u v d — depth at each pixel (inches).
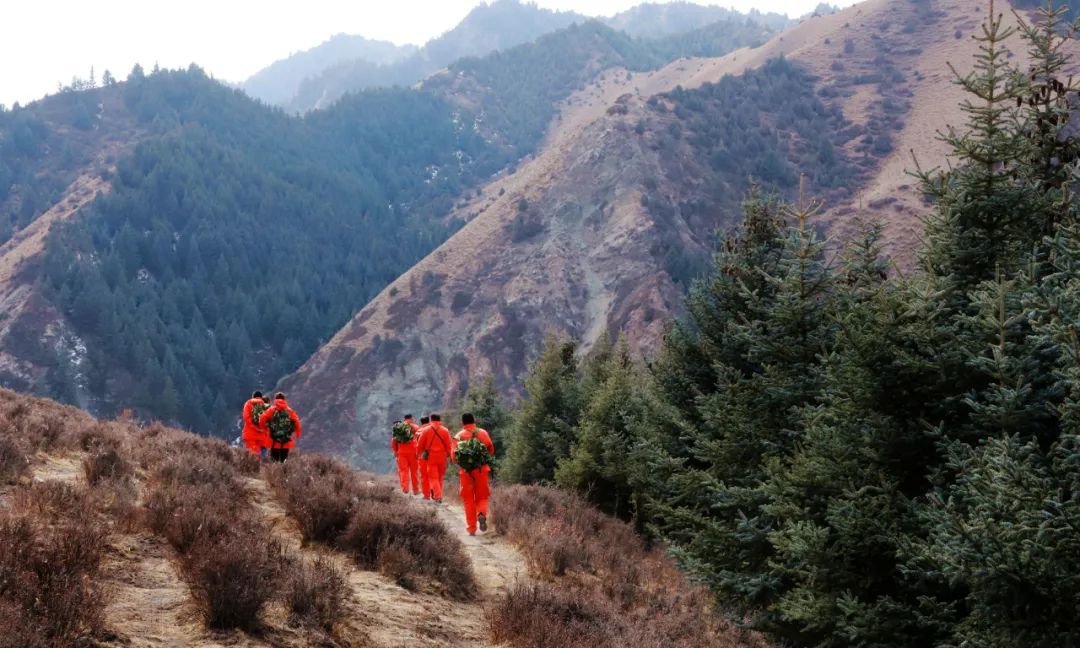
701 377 634.8
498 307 6786.4
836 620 301.3
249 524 309.4
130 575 243.1
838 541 301.6
